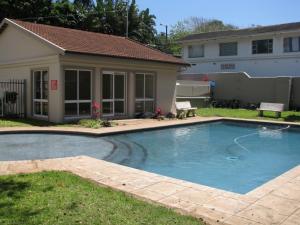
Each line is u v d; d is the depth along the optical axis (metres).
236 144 14.77
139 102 21.52
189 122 19.30
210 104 30.84
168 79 23.19
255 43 34.88
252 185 9.20
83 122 17.30
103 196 6.48
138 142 14.51
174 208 6.06
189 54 39.53
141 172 8.48
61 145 13.20
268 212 5.94
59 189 6.83
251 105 28.86
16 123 17.28
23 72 20.05
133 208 5.89
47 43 17.72
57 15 38.72
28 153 11.80
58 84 17.58
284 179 7.99
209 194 6.84
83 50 17.80
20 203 6.00
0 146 12.89
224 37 36.19
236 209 6.06
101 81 19.33
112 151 12.51
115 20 45.59
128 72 20.66
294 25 34.19
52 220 5.31
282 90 28.30
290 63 32.84
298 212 5.95
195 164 11.27
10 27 20.73
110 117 19.86
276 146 14.52
